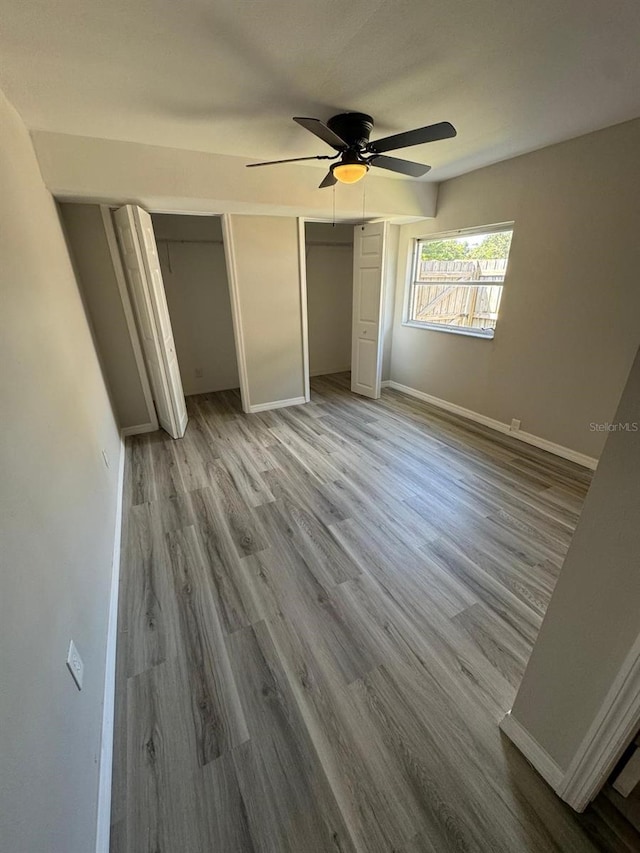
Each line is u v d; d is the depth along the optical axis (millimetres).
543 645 1095
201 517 2459
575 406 3053
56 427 1449
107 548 1921
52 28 1360
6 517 879
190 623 1713
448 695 1408
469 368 3953
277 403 4453
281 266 3924
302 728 1308
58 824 826
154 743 1271
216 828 1077
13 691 746
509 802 1116
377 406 4496
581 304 2852
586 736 998
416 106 2072
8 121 1794
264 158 2855
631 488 800
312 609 1778
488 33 1447
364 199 3459
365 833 1062
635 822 1050
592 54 1606
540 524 2371
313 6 1283
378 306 4359
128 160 2523
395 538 2250
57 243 2400
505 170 3143
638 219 2443
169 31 1397
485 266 3703
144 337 3461
